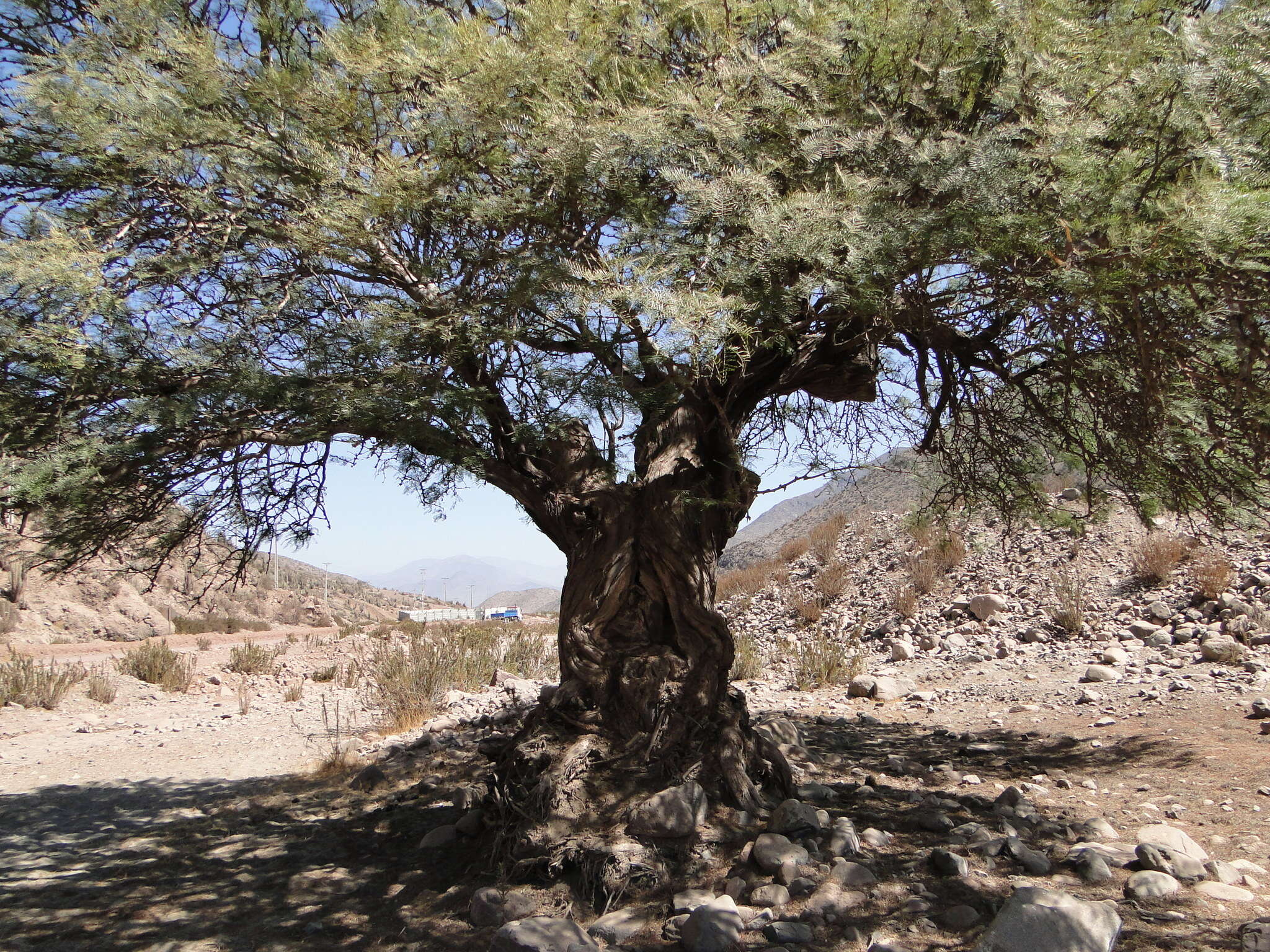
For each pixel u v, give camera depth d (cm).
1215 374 360
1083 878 390
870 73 419
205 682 1466
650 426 547
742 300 352
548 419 483
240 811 667
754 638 1537
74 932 421
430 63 398
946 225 344
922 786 565
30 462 351
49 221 370
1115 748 639
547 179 426
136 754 938
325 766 792
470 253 434
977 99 395
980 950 309
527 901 395
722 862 420
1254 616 951
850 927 350
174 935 411
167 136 388
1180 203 292
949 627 1300
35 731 1065
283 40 473
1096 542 1344
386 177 390
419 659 1417
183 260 410
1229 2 317
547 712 496
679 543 502
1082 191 319
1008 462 593
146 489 435
